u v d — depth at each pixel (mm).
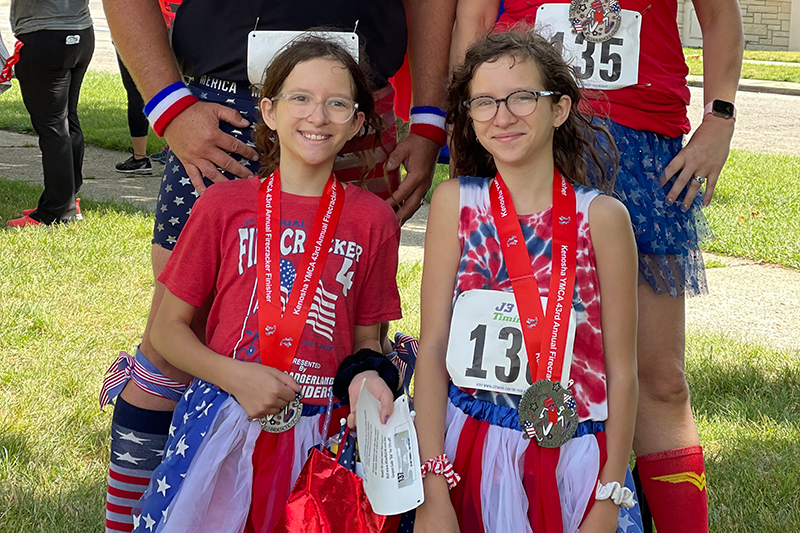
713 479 3229
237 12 2387
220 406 2123
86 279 5242
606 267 2111
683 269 2516
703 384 4098
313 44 2207
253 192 2234
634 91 2428
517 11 2498
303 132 2180
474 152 2361
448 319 2178
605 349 2121
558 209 2125
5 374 3885
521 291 2078
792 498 3096
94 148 9641
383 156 2582
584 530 2000
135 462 2443
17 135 10250
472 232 2150
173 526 2020
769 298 5543
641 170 2447
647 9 2432
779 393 4051
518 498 1978
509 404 2053
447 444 2086
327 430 2139
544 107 2107
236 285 2193
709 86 2629
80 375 3922
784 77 20797
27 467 3133
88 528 2809
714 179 2506
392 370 2111
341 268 2221
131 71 2436
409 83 2961
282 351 2133
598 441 2053
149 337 2357
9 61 5883
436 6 2656
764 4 30703
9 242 5785
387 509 1912
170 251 2518
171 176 2498
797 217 7496
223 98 2430
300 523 1960
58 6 5805
